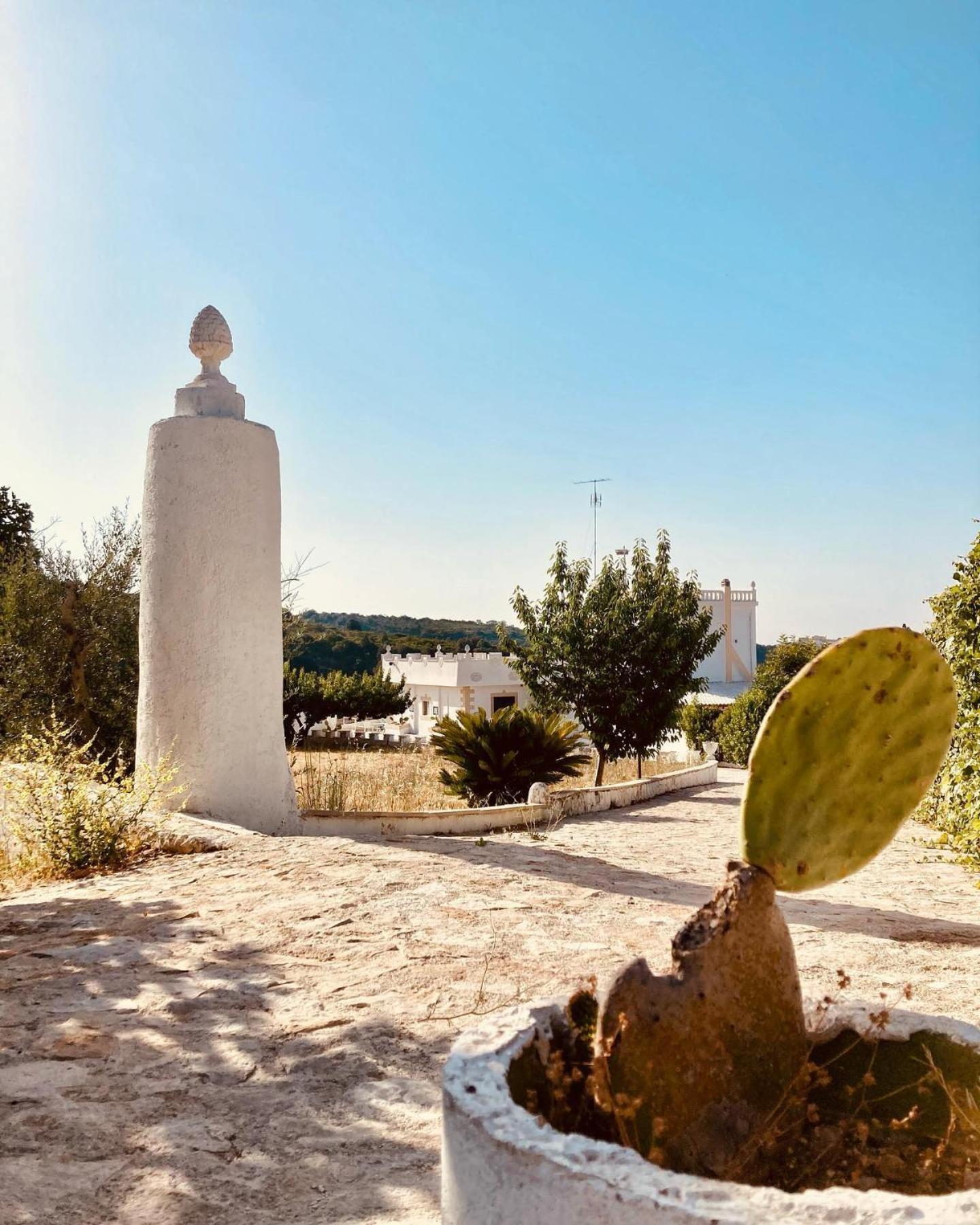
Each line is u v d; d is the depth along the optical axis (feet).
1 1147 10.64
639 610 54.60
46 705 45.24
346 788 41.68
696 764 74.38
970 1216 5.30
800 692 8.25
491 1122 6.34
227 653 28.35
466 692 136.46
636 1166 5.85
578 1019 8.45
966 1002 15.37
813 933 20.04
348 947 17.76
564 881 23.73
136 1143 10.84
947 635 31.81
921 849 32.96
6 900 21.56
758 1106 7.66
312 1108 11.76
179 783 28.02
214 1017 14.49
